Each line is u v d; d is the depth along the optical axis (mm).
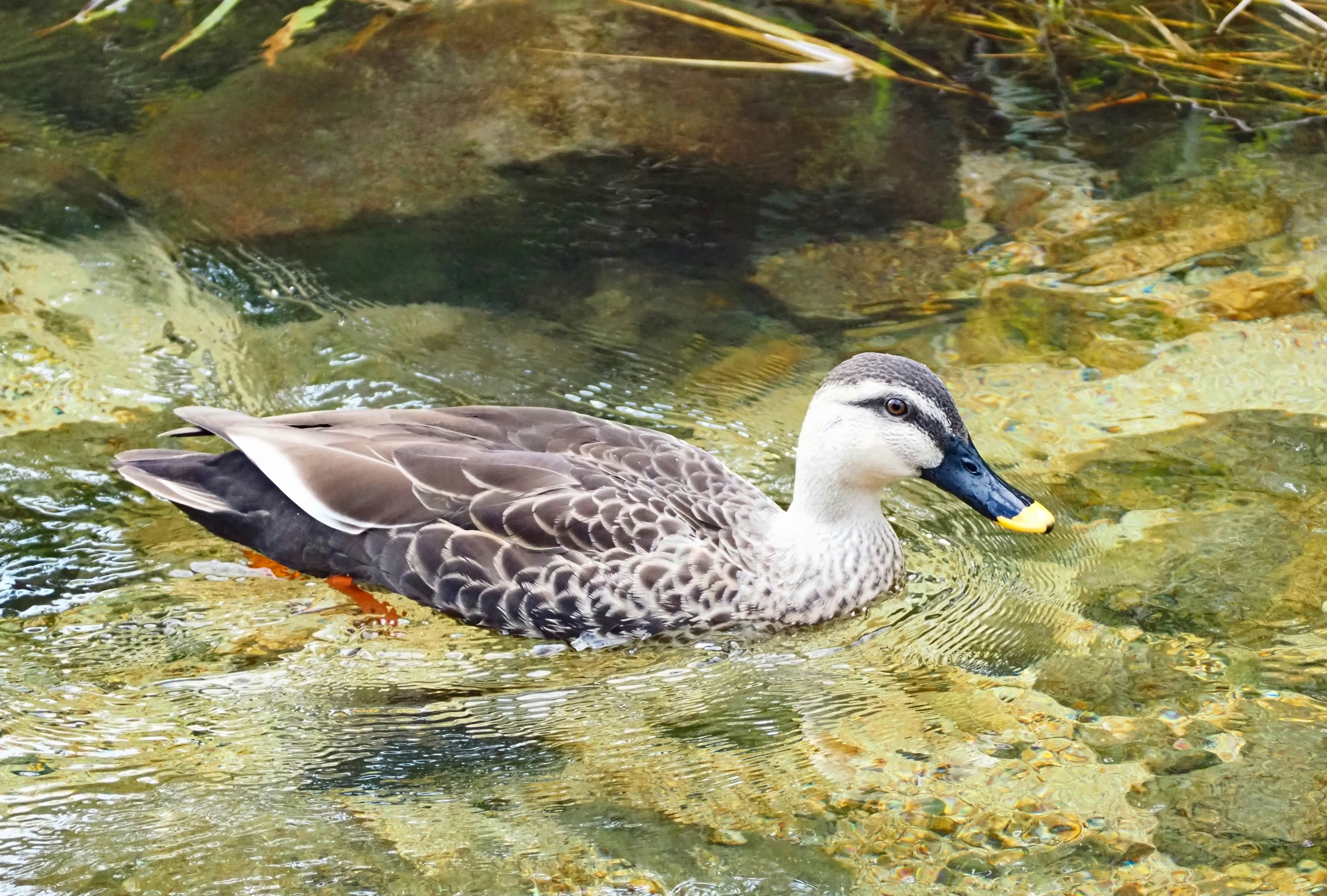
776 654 8586
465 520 8547
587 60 14602
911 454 8648
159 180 12617
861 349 11031
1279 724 7578
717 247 12148
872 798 7211
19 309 10883
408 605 8734
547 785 7367
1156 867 6680
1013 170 13250
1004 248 12234
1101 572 8969
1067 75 14648
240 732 7719
